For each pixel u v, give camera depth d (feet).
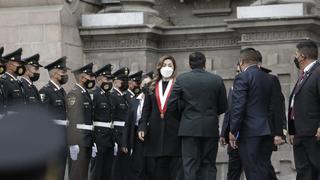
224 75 64.39
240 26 60.64
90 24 65.21
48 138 5.15
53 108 48.39
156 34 65.16
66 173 52.95
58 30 62.59
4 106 44.65
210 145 42.24
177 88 42.22
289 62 59.72
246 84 40.45
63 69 49.75
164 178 44.91
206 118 41.73
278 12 60.13
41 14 63.05
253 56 41.45
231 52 64.34
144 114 44.52
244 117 40.81
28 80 48.49
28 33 63.46
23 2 64.44
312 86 38.09
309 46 38.88
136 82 57.36
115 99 54.85
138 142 49.98
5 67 46.34
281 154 59.06
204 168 42.63
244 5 67.26
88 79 52.60
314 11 61.98
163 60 44.55
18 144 5.04
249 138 40.65
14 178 5.01
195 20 69.10
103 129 52.95
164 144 43.93
